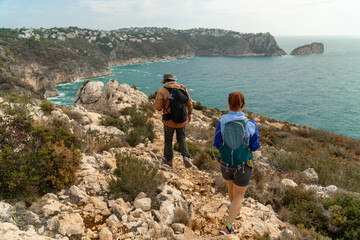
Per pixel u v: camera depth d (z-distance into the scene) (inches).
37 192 131.1
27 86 4534.9
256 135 109.3
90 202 130.7
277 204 198.4
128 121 362.9
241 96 115.7
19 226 100.1
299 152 538.9
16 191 124.0
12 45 6673.2
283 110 3747.5
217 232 129.3
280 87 5964.6
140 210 127.0
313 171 327.6
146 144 281.7
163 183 167.2
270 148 477.1
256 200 188.9
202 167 241.8
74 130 265.7
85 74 7524.6
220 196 175.0
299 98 4648.1
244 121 111.3
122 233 110.2
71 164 148.9
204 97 4785.9
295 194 202.4
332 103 4143.7
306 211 182.2
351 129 2706.7
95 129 306.3
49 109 322.3
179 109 184.2
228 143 110.0
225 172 117.8
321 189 244.5
